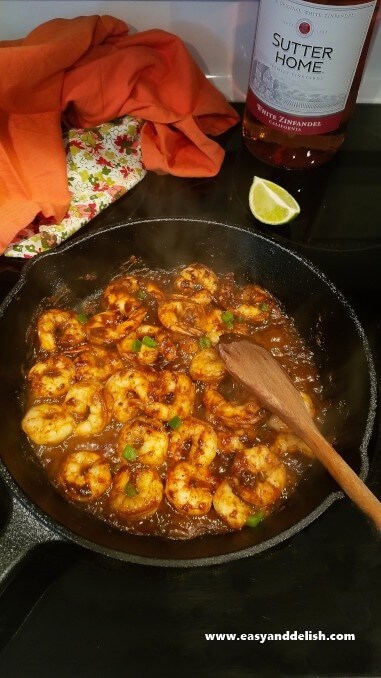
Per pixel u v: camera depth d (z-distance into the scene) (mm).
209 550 342
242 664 319
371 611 338
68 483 355
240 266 459
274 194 479
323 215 493
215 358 407
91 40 458
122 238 432
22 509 309
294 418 359
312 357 435
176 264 469
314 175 518
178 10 500
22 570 339
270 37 419
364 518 368
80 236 417
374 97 557
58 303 446
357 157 532
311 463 385
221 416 386
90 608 332
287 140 516
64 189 440
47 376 394
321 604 339
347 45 406
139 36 486
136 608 333
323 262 466
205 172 493
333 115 458
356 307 446
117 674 315
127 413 388
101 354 417
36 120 464
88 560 345
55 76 459
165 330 425
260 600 339
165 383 389
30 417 377
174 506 358
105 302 438
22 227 427
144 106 480
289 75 431
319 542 359
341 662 322
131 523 357
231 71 549
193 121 486
